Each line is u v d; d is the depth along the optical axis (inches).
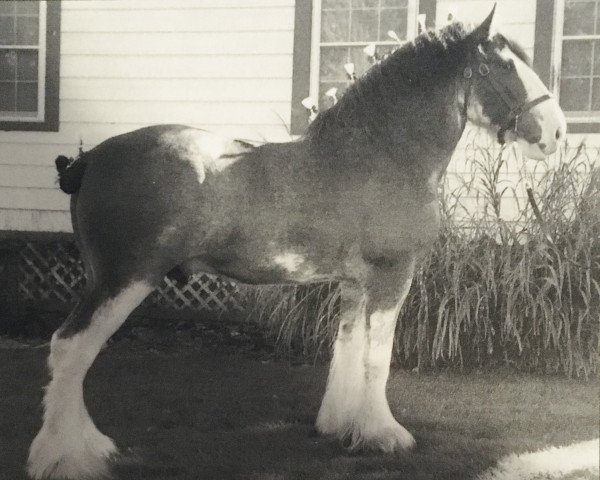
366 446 153.6
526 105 150.9
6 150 315.3
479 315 227.9
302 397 206.2
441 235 230.5
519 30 281.3
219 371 237.1
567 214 238.1
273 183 141.6
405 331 228.8
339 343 159.5
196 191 136.6
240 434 170.6
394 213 146.0
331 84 304.0
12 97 323.9
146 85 308.7
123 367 241.3
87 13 309.9
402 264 148.6
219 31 303.1
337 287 234.5
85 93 311.9
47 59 312.3
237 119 303.9
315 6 297.9
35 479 137.5
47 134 313.4
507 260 221.5
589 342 225.5
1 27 321.4
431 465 149.0
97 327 136.4
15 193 315.3
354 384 157.6
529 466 151.6
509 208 270.8
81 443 139.3
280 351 258.8
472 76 152.7
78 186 143.9
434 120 150.3
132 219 135.6
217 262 143.1
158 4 305.9
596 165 269.3
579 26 283.7
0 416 182.7
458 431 177.2
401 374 230.1
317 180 143.7
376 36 300.7
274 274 145.3
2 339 287.4
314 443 160.9
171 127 143.9
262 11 300.0
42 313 303.6
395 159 147.8
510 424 182.2
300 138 150.6
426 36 152.6
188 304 289.3
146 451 157.6
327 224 142.9
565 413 191.6
